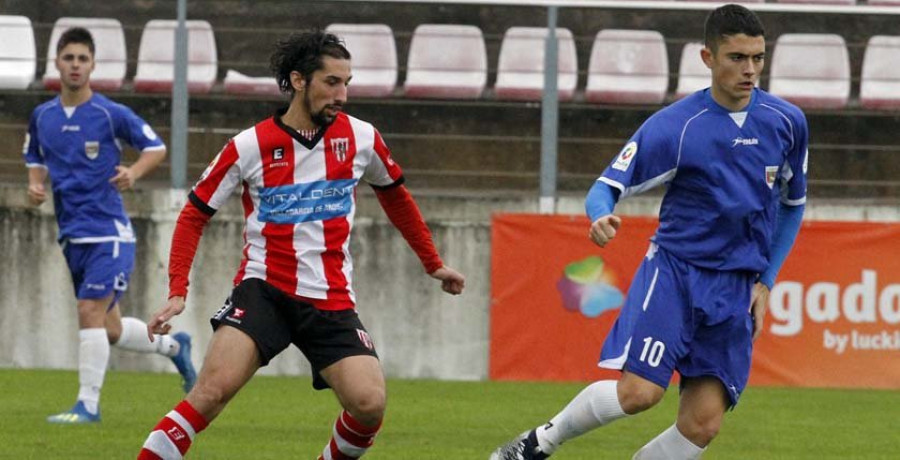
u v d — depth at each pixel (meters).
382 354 45.03
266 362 20.67
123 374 44.38
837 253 44.41
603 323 44.47
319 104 20.47
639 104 50.94
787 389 44.00
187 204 20.84
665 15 53.09
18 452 27.08
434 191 50.00
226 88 50.75
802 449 30.67
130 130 32.53
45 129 32.47
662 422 35.19
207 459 26.78
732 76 20.33
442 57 52.12
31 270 44.62
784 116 20.89
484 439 30.88
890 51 52.06
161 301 44.75
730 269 20.80
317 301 20.70
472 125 51.44
